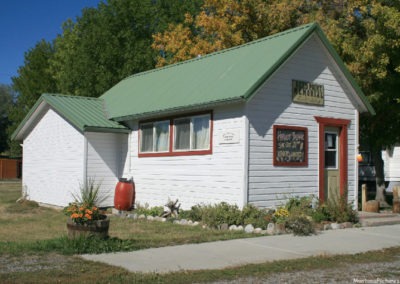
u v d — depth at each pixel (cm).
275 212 1373
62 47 4416
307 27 1560
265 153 1441
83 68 3231
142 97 1872
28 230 1343
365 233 1273
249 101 1409
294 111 1520
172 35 2852
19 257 918
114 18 3369
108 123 1841
